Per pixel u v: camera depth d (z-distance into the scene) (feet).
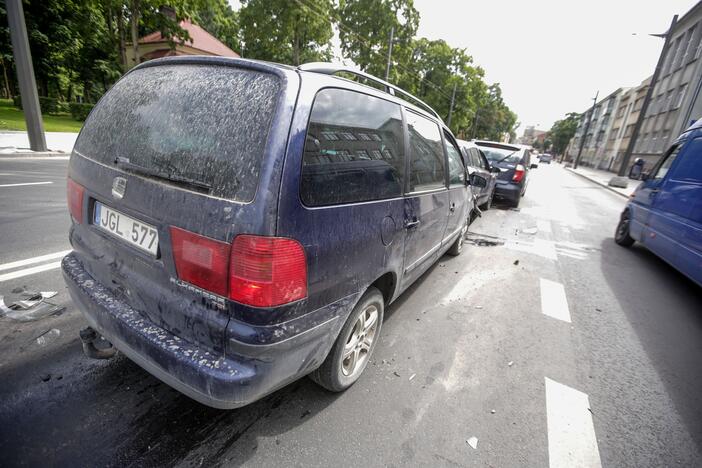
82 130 6.59
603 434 6.37
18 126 49.34
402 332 9.26
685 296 13.42
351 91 5.84
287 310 4.48
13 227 13.79
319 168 4.86
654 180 17.13
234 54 117.80
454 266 14.60
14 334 7.51
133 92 5.93
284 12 69.62
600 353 9.05
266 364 4.45
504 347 8.95
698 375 8.43
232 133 4.44
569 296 12.54
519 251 17.40
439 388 7.22
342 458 5.44
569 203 35.88
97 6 69.62
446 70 127.75
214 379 4.28
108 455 5.13
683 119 73.10
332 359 5.99
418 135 8.36
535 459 5.72
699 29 73.82
